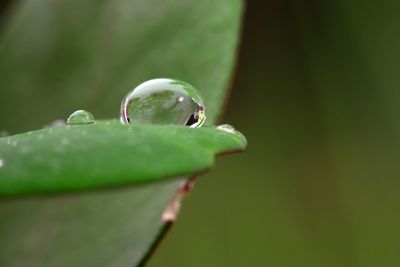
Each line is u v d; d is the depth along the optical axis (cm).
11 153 7
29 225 9
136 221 8
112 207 9
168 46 9
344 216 13
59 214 9
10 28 11
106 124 7
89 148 7
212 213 13
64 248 9
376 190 13
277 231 13
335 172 13
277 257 13
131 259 8
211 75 9
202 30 9
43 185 7
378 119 13
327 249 13
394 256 13
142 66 9
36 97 10
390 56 13
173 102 8
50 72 10
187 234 13
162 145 7
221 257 13
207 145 7
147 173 7
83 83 10
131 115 8
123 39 10
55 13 10
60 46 10
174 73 9
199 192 13
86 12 10
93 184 7
